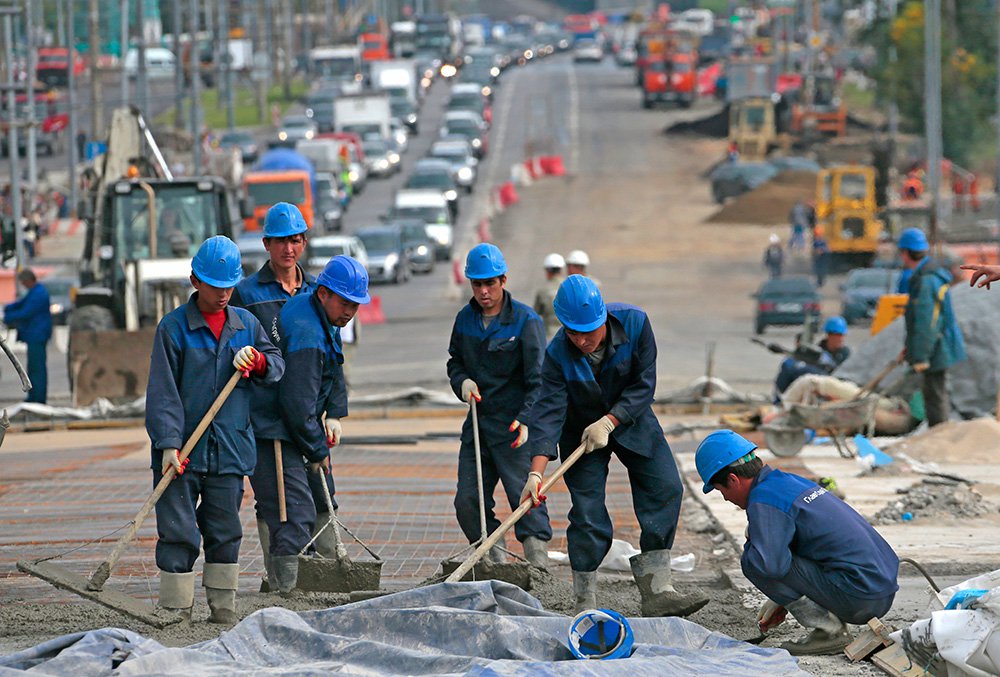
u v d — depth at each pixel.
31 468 39.06
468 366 24.38
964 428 37.00
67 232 166.62
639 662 17.02
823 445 38.97
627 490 35.25
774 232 169.62
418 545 28.45
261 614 18.20
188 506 20.44
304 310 22.27
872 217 140.88
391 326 107.69
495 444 24.41
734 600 22.80
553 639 18.14
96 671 16.88
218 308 20.47
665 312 119.00
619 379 21.12
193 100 151.62
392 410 53.69
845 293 114.00
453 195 180.25
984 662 16.86
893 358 45.12
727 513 30.05
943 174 181.25
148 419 20.03
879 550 18.58
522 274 141.50
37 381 60.47
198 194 64.50
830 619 18.78
